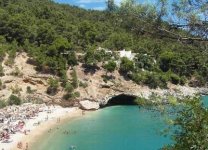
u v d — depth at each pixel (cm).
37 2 19200
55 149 7494
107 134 8644
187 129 1210
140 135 8306
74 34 14612
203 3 1335
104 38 14712
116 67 13362
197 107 1207
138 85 12962
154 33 1452
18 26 13525
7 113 10231
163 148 1312
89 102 11844
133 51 13475
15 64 12369
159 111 1340
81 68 13138
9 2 16925
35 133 8669
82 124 9788
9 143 7831
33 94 11850
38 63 12519
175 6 1384
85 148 7519
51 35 13700
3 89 11494
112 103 12838
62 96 12031
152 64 12900
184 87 11781
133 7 1462
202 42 1391
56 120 10056
